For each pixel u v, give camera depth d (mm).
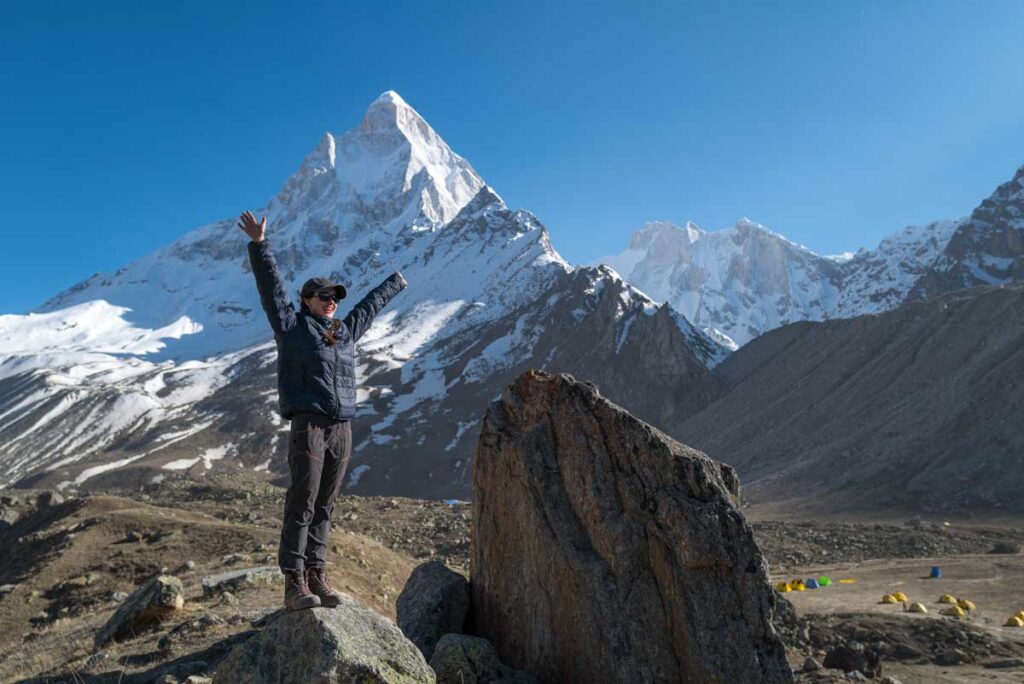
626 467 7801
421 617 8680
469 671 7363
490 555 8680
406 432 187000
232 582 16203
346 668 5676
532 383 8773
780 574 48531
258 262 6188
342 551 24781
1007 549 51500
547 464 8234
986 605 35094
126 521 31688
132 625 13219
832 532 59594
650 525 7457
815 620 31359
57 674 10617
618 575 7430
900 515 72500
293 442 6215
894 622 29453
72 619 21359
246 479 62500
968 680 21203
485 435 8969
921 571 45375
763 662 6918
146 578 25844
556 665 7621
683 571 7207
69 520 35406
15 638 22562
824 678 17047
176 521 31875
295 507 6148
